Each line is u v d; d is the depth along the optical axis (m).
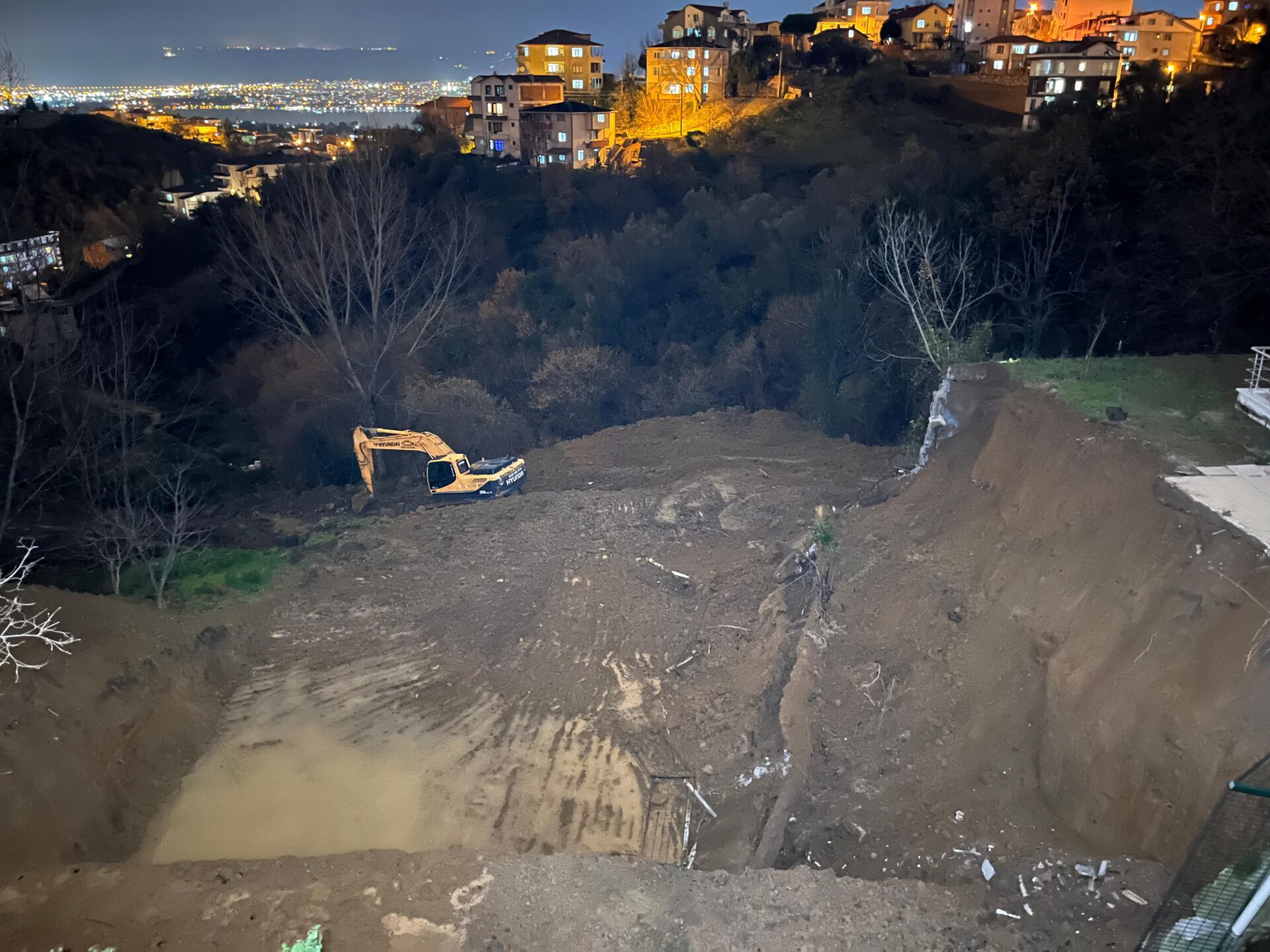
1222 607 7.76
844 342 27.45
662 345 36.41
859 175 36.00
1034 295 27.34
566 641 14.48
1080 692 8.53
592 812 10.63
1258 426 10.96
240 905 7.83
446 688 13.34
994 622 10.62
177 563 17.09
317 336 33.94
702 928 7.28
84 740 10.62
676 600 15.48
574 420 33.12
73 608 12.95
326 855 8.66
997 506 12.63
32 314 26.31
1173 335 24.48
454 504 21.30
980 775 8.94
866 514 15.18
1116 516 9.88
